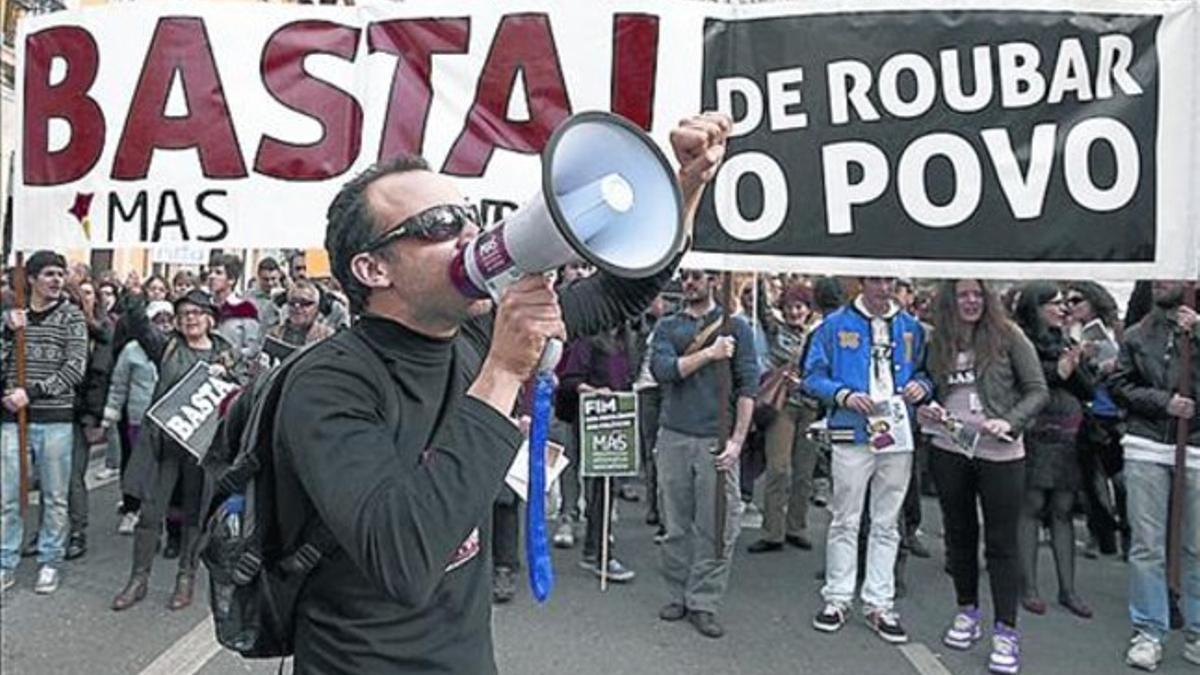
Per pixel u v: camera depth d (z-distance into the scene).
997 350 4.55
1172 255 3.45
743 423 5.00
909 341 4.90
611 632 4.98
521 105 3.61
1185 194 3.44
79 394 6.16
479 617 1.56
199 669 4.41
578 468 6.20
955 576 4.85
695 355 4.92
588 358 5.95
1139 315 5.20
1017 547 4.53
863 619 5.23
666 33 3.57
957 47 3.51
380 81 3.65
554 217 1.16
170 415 3.86
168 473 5.24
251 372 5.25
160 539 6.27
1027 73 3.48
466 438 1.29
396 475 1.32
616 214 1.22
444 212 1.43
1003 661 4.48
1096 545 6.78
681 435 5.04
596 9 3.58
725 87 3.62
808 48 3.57
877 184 3.55
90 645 4.68
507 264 1.29
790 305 7.45
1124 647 4.88
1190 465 4.38
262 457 1.48
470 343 1.69
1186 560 4.50
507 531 5.46
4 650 4.58
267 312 7.38
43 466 5.43
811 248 3.59
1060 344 5.45
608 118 1.29
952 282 4.65
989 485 4.52
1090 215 3.48
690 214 1.76
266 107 3.68
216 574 1.52
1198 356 4.30
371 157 3.65
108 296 8.16
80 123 3.75
